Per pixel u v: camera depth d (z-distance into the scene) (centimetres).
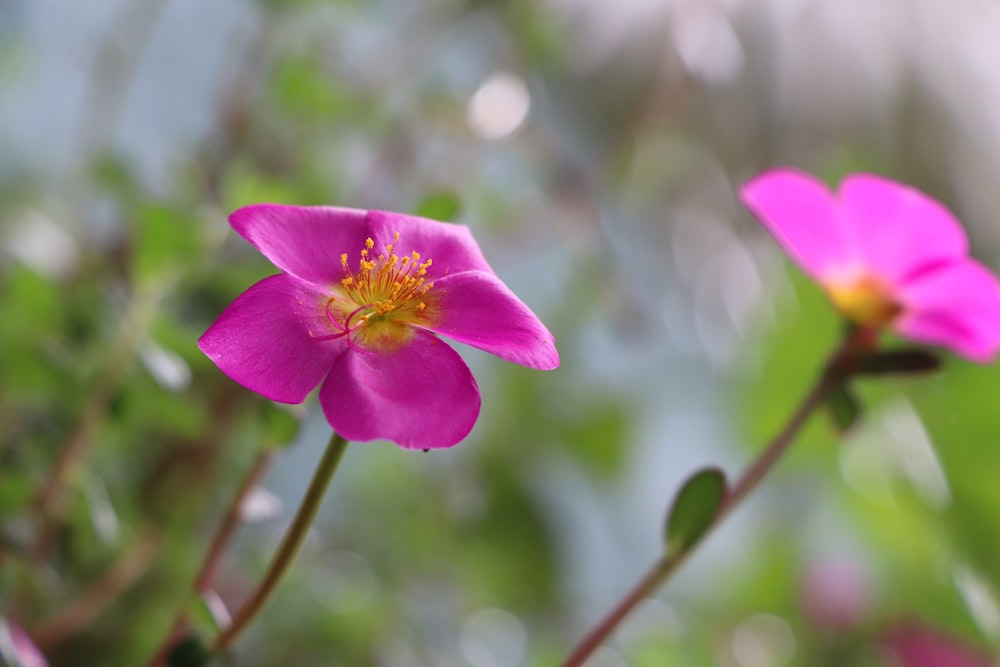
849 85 69
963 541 46
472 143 51
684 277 68
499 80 51
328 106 45
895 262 38
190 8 65
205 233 40
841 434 38
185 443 43
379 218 35
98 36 61
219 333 33
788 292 53
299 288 34
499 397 58
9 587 38
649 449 70
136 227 41
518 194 57
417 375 34
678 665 53
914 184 74
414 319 34
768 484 58
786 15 67
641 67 64
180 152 45
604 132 67
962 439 47
